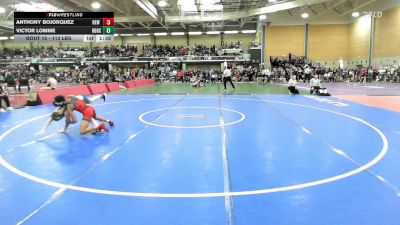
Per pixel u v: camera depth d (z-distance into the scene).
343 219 3.34
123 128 8.31
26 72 32.72
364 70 31.78
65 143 6.73
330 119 9.59
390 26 31.12
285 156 5.67
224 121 9.30
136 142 6.77
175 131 7.90
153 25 44.44
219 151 6.04
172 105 13.23
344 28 38.47
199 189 4.18
